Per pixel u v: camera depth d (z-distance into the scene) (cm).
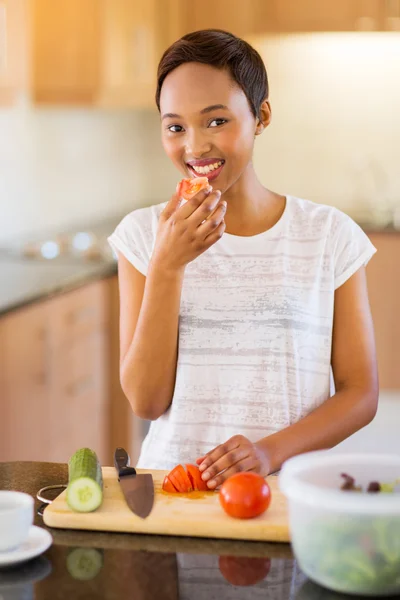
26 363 325
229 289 181
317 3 509
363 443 504
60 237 456
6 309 302
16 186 444
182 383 179
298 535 111
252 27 516
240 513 128
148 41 485
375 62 546
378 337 521
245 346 179
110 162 562
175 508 133
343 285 184
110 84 433
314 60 550
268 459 153
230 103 167
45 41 425
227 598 109
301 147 561
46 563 118
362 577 108
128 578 114
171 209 162
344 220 186
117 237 187
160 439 183
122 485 140
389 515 107
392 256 513
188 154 169
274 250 183
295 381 179
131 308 184
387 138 552
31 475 154
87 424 395
